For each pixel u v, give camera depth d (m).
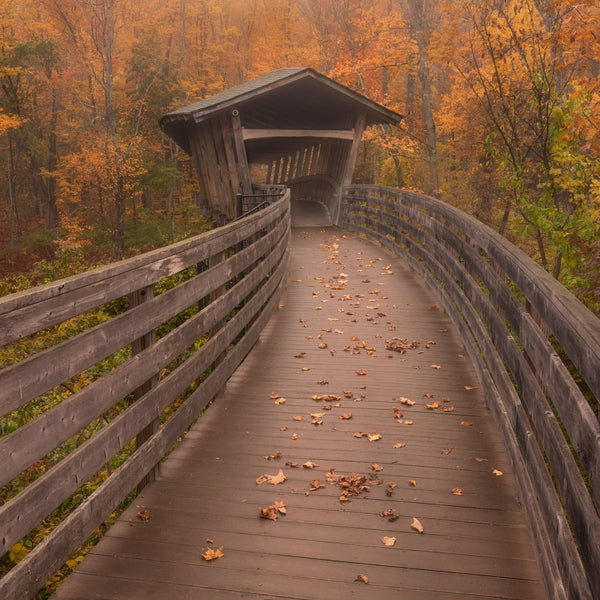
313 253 13.17
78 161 29.84
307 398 5.38
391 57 24.33
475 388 5.59
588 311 2.37
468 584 2.94
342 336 7.25
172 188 34.03
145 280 3.46
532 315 3.41
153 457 3.73
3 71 31.11
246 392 5.52
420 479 3.96
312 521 3.47
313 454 4.32
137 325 3.37
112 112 28.41
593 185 8.91
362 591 2.88
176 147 38.56
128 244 31.88
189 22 46.56
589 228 8.52
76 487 2.75
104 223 33.81
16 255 33.16
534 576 2.99
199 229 24.88
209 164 19.72
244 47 48.00
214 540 3.29
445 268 8.33
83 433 5.69
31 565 2.44
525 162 10.53
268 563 3.09
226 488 3.84
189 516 3.52
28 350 7.43
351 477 3.95
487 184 16.83
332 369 6.13
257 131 16.58
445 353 6.62
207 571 3.02
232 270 5.38
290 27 40.91
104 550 3.19
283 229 9.62
